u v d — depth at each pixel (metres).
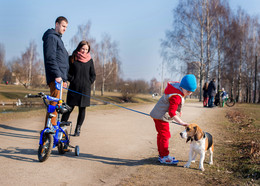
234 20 31.31
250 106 19.89
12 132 5.75
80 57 5.64
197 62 29.56
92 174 3.42
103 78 46.06
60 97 4.41
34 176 3.20
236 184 3.11
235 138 6.08
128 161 4.11
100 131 6.52
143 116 10.02
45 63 4.56
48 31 4.68
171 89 3.94
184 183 3.17
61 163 3.80
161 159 4.03
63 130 4.15
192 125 3.72
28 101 22.44
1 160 3.71
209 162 4.04
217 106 18.45
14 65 61.06
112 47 46.75
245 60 40.28
